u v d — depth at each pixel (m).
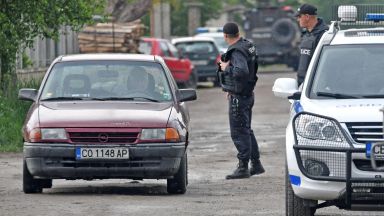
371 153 20.59
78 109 27.33
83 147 26.41
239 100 31.36
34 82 48.00
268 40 114.81
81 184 30.64
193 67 80.06
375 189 20.73
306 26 32.22
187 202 25.83
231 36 31.38
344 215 24.50
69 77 28.98
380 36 24.44
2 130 40.38
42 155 26.52
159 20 103.75
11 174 32.38
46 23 44.28
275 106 63.97
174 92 28.95
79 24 45.28
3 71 44.84
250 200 26.27
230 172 33.56
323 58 23.89
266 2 143.12
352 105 21.84
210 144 43.22
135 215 23.52
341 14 25.72
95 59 29.55
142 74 29.11
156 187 29.72
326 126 21.27
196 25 122.81
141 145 26.52
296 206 21.97
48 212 23.88
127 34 68.94
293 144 21.47
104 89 28.69
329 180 20.91
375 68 23.52
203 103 68.00
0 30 43.41
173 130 26.77
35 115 27.19
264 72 110.06
